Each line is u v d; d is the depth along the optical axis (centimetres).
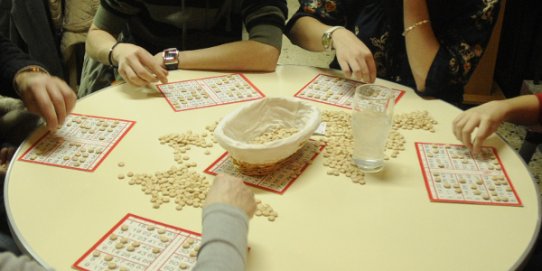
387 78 197
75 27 268
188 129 135
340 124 138
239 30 204
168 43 199
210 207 84
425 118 143
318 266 88
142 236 94
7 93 147
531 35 299
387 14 187
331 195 108
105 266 87
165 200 105
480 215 102
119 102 150
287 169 117
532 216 102
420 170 118
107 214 100
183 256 89
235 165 115
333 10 196
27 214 100
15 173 114
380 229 98
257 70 175
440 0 172
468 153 126
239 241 79
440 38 176
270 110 125
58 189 108
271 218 99
